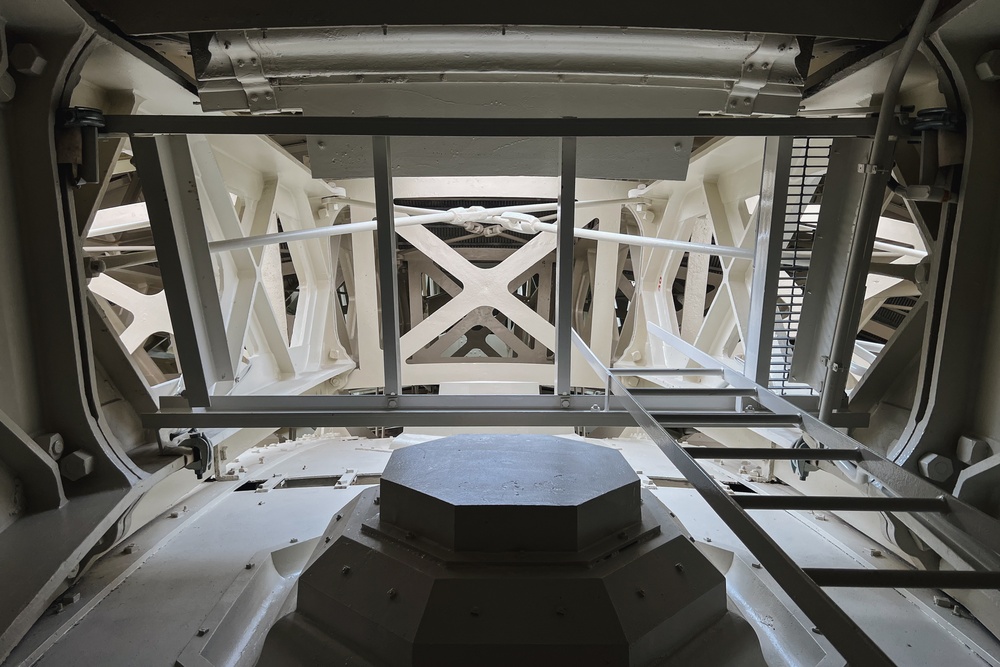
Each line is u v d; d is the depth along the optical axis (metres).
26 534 2.92
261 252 5.98
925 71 3.41
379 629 2.32
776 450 2.67
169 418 3.77
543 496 2.56
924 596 3.11
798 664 2.69
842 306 3.62
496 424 3.81
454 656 2.20
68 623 2.85
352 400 3.85
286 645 2.47
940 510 2.21
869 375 3.88
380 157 3.48
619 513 2.67
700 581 2.58
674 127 3.41
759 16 3.16
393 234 3.63
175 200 3.66
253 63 3.42
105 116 3.27
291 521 4.06
